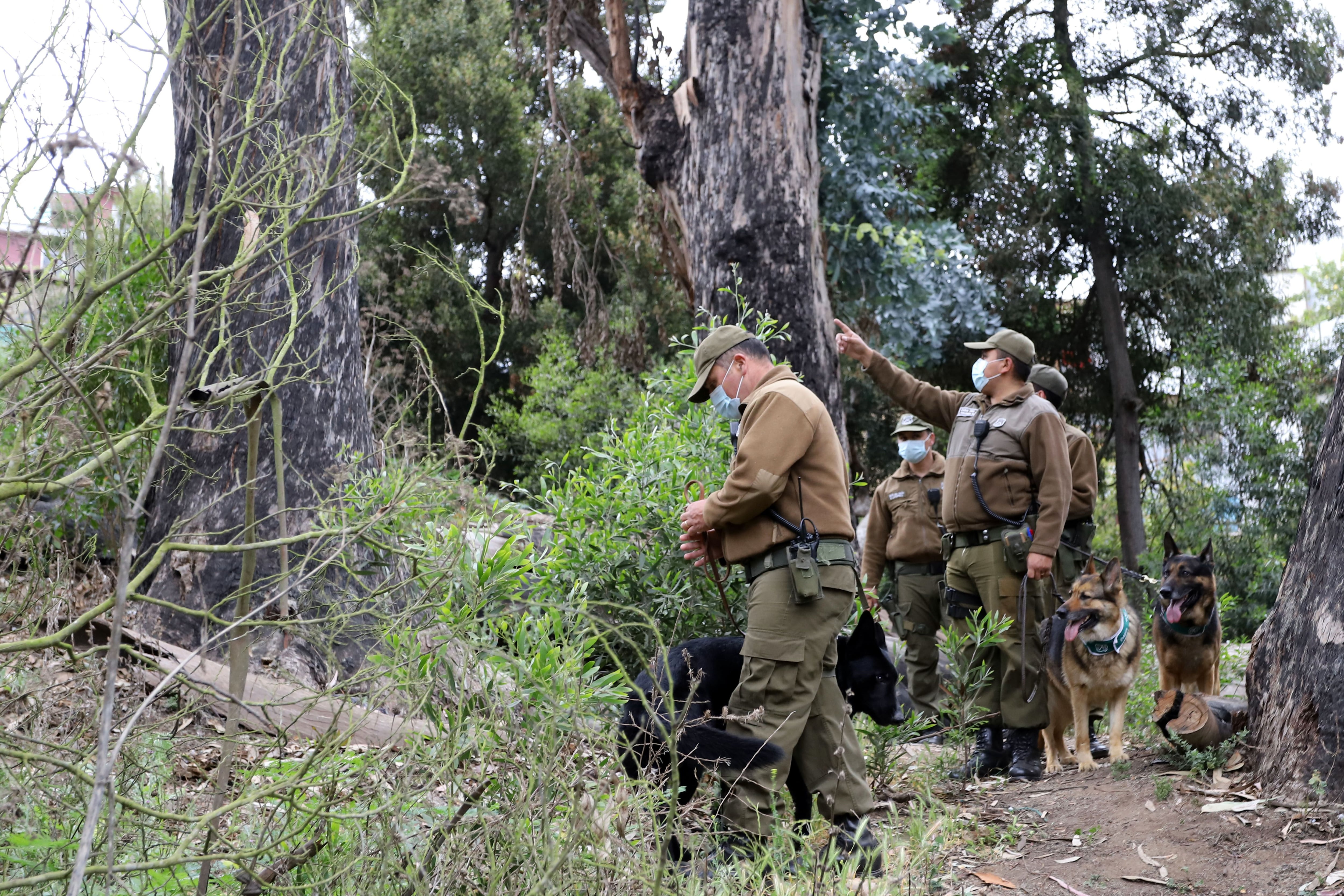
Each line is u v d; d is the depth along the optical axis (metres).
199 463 4.95
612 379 14.77
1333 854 3.10
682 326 18.55
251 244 2.17
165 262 2.04
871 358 5.36
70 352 2.37
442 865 2.14
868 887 2.93
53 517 2.64
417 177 2.45
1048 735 4.96
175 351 4.09
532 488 12.37
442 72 18.69
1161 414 18.73
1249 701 3.88
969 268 12.39
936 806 3.70
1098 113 18.92
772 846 3.05
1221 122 19.36
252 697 3.71
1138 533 18.34
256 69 2.60
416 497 2.60
